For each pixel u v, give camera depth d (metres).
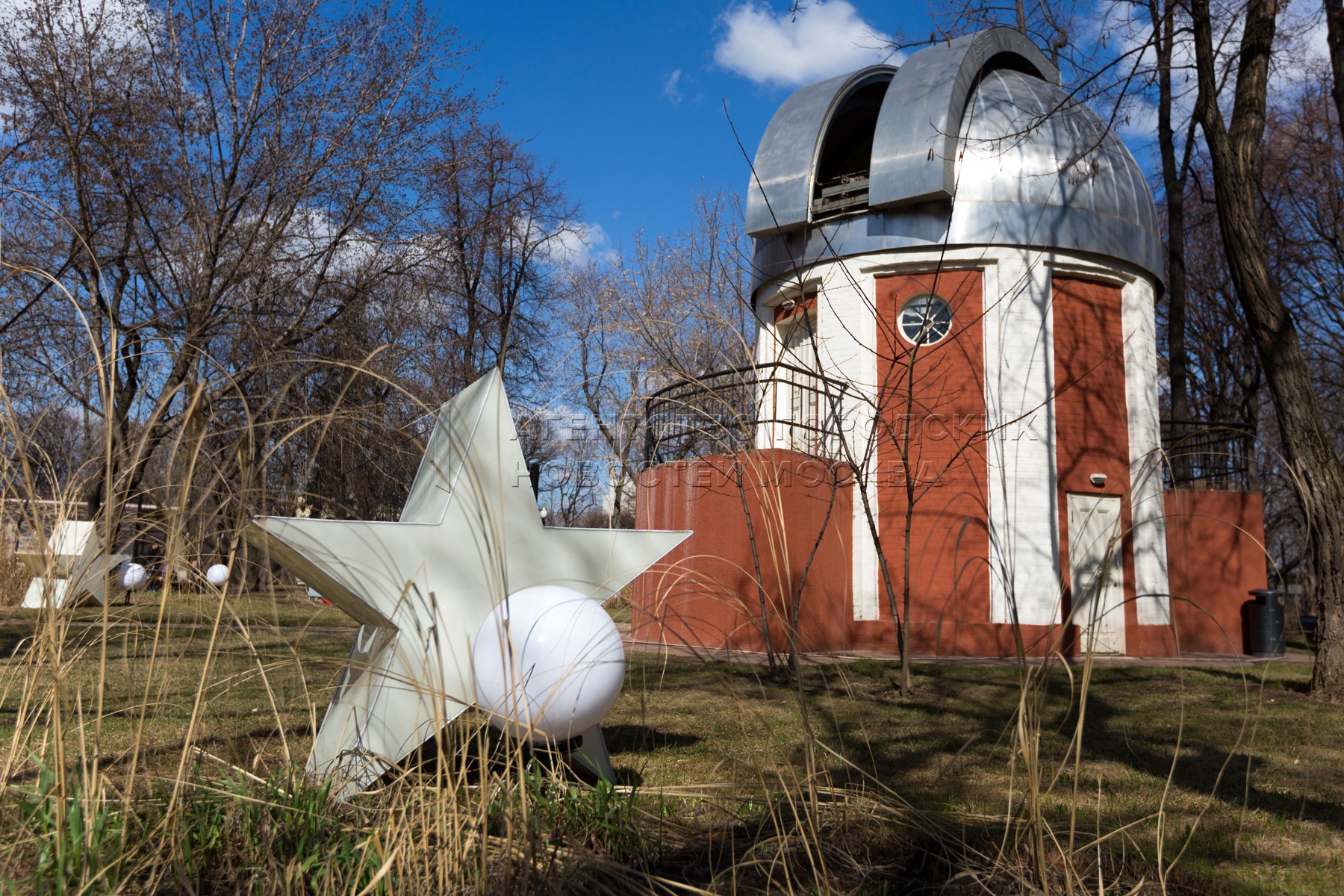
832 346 14.11
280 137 17.67
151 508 3.52
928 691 8.75
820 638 12.52
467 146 20.08
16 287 13.30
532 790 3.60
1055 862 3.54
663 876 3.26
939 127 13.39
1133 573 14.09
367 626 4.35
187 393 3.20
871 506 13.58
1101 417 14.07
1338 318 22.92
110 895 2.58
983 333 13.60
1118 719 7.45
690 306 8.05
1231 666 11.95
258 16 17.48
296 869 2.76
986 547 13.16
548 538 4.52
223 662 4.75
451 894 2.75
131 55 17.11
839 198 14.80
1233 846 3.97
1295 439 8.91
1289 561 27.91
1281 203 23.03
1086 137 14.09
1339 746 6.41
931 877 3.36
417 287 18.28
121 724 4.87
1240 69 9.58
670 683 8.63
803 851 3.54
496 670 3.91
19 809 3.09
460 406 4.69
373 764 3.68
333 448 6.32
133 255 16.30
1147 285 14.83
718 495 12.20
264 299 17.25
